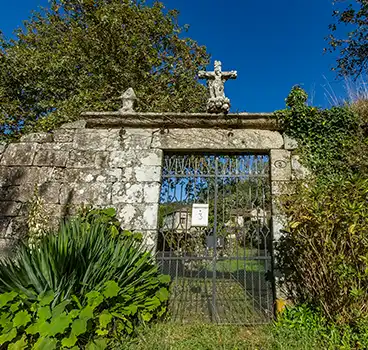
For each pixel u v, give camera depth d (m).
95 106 7.58
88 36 9.09
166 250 4.41
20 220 4.12
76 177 4.32
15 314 2.56
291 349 2.75
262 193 4.21
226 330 3.23
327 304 3.16
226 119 4.38
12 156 4.49
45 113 9.48
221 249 4.14
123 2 9.64
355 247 3.08
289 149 4.27
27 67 8.88
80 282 2.86
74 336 2.40
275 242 3.86
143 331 3.07
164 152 4.46
